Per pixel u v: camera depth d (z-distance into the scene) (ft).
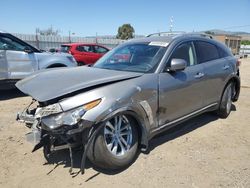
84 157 10.29
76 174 11.19
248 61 88.69
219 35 141.28
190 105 14.65
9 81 23.35
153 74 12.52
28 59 24.21
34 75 13.14
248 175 11.31
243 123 17.79
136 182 10.71
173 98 13.28
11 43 23.52
